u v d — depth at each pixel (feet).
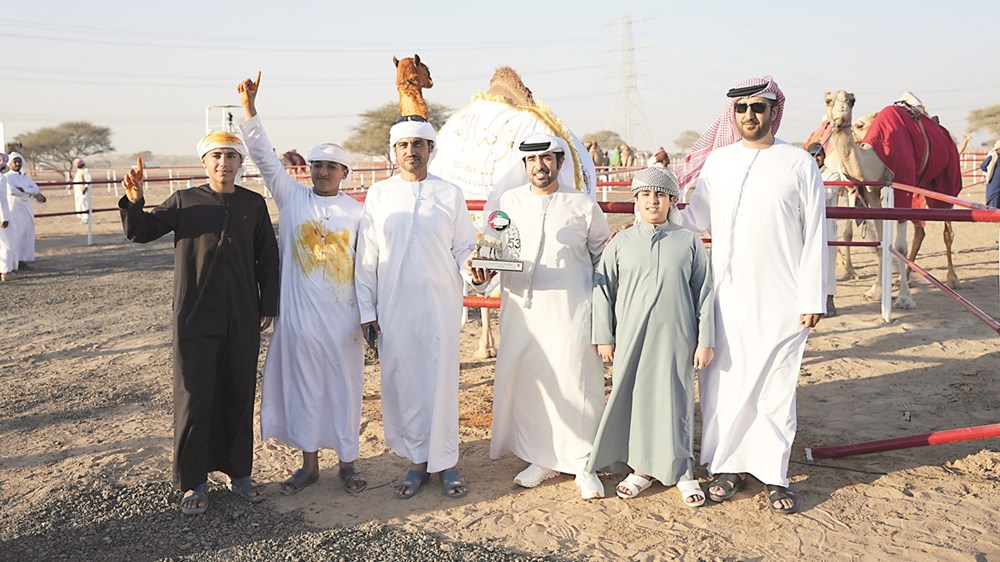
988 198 43.37
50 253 55.42
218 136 14.30
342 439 15.35
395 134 14.99
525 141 14.96
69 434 18.81
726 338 14.44
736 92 14.21
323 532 13.71
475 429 19.17
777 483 14.15
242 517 14.38
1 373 24.18
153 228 13.76
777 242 14.14
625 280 14.74
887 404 20.10
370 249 15.11
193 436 14.06
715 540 13.26
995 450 16.79
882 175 32.14
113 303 35.83
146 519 14.23
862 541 13.17
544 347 15.17
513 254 15.02
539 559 12.65
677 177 17.13
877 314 30.09
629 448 14.98
